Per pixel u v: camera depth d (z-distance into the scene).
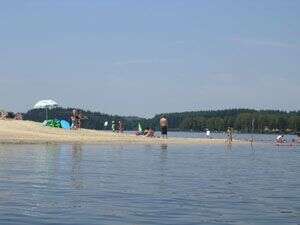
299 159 48.72
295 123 178.50
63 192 21.16
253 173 32.59
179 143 73.44
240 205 18.88
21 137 62.22
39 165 33.56
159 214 16.70
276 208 18.33
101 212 16.80
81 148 54.53
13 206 17.55
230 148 67.94
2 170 29.88
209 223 15.48
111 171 30.92
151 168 33.81
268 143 88.44
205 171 32.88
